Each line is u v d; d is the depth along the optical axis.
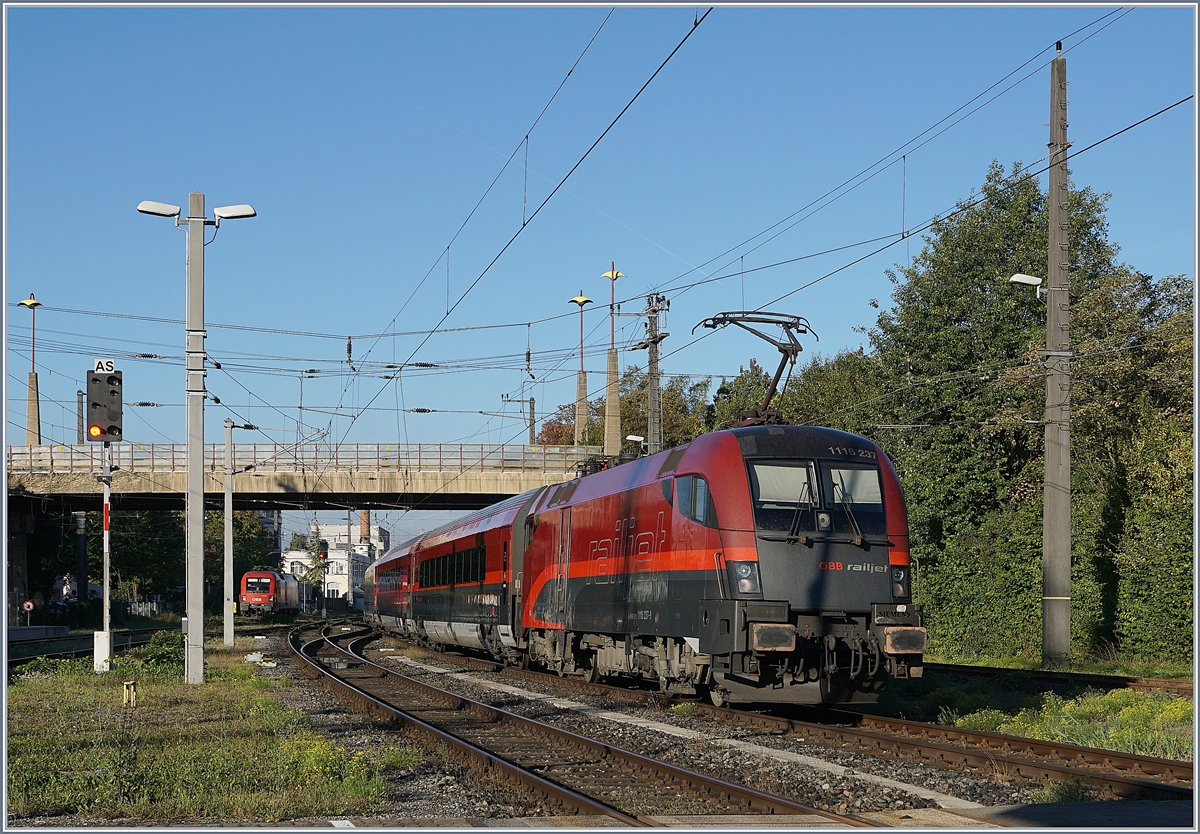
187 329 22.77
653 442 34.97
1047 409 23.86
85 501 53.47
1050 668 23.33
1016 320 36.31
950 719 16.94
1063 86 23.72
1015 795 10.78
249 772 12.01
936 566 34.53
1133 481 27.86
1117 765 12.09
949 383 35.81
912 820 9.59
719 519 16.23
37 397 60.25
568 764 12.85
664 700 18.92
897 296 38.34
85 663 28.08
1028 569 30.55
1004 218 36.72
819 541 16.02
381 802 10.62
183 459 50.19
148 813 10.14
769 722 15.76
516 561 28.06
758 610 15.56
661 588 18.02
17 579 53.00
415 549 43.41
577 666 24.44
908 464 35.62
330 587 163.88
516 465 51.62
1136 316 32.81
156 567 74.00
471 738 15.15
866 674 16.64
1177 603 25.73
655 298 35.38
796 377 63.81
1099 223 40.72
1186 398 30.25
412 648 42.28
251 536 103.50
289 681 24.86
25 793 10.97
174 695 20.56
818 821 9.32
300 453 50.47
